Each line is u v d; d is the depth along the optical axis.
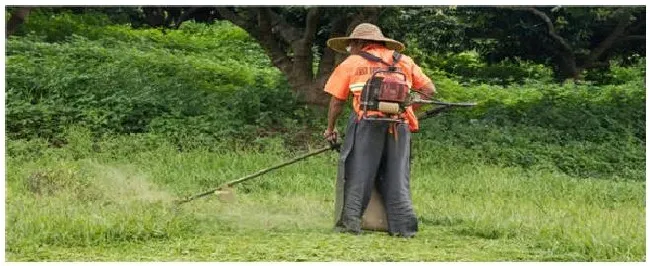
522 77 25.11
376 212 9.61
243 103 17.95
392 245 8.89
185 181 13.34
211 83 20.16
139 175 13.25
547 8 21.39
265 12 18.55
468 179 14.21
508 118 18.81
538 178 14.57
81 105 17.47
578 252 8.52
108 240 8.73
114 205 10.31
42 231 8.68
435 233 9.70
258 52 26.55
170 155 15.27
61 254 8.20
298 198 12.09
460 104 9.51
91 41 23.44
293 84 18.61
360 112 9.46
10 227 8.83
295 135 17.16
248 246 8.69
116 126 16.98
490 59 22.89
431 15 20.39
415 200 11.97
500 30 21.73
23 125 16.59
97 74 18.77
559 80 23.08
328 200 12.23
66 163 13.70
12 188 11.62
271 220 10.31
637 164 17.11
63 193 11.04
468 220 10.09
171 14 28.89
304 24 19.95
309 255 8.30
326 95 18.41
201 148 16.00
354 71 9.48
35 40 22.67
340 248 8.61
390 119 9.41
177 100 17.72
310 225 10.05
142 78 18.67
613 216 10.52
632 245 8.49
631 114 19.44
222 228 9.72
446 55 25.28
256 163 14.80
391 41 9.55
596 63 23.25
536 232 9.22
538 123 18.77
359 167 9.46
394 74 9.44
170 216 9.52
